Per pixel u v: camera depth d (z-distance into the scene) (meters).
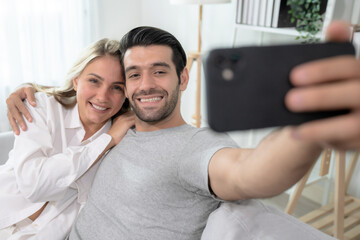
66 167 1.12
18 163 1.13
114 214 1.05
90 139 1.32
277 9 1.90
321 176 1.96
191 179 0.88
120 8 3.35
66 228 1.23
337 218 1.70
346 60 0.31
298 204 2.21
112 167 1.12
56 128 1.30
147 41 1.05
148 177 1.00
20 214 1.22
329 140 0.32
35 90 1.38
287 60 0.42
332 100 0.30
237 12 2.18
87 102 1.24
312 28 1.75
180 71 1.10
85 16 3.10
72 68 1.27
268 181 0.58
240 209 0.93
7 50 2.76
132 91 1.07
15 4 2.71
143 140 1.09
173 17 3.19
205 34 2.87
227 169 0.72
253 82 0.42
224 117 0.42
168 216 0.98
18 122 1.21
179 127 1.09
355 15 1.78
